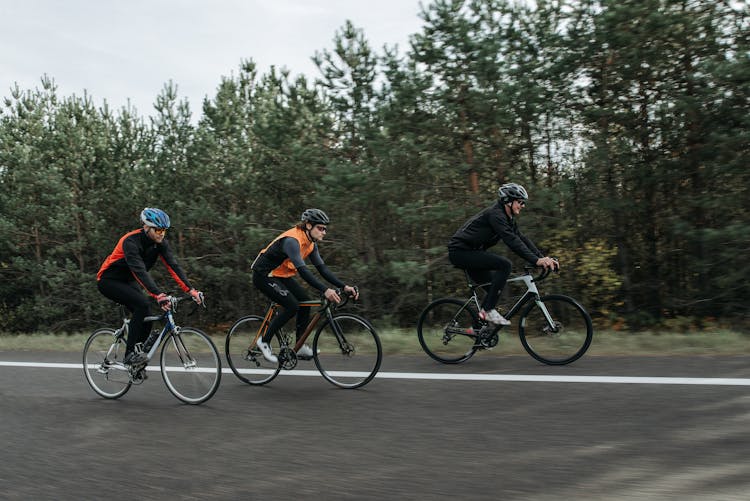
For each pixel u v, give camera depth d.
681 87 10.65
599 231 12.30
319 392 5.35
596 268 11.42
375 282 13.43
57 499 3.21
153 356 5.68
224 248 16.53
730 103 10.01
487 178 11.86
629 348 6.38
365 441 3.94
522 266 11.65
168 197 16.64
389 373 5.91
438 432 4.04
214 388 5.09
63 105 19.50
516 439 3.81
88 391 5.77
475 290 6.40
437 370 5.94
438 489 3.12
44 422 4.72
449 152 11.74
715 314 11.65
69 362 7.31
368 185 11.51
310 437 4.09
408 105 11.23
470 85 11.07
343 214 12.62
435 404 4.72
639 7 10.18
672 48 10.64
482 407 4.56
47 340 9.66
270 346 5.69
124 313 5.58
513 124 11.17
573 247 11.78
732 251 10.12
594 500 2.88
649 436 3.71
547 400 4.63
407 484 3.20
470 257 6.23
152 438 4.22
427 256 11.88
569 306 5.99
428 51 11.11
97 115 19.52
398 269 10.66
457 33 10.61
